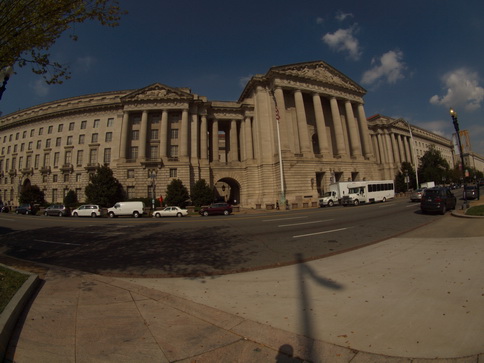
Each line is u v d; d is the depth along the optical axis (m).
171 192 38.88
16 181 54.53
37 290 4.89
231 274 6.00
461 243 7.61
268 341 3.08
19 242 11.71
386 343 2.94
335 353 2.80
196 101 45.91
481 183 71.38
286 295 4.51
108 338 3.19
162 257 7.98
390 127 73.25
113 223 19.42
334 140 51.38
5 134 59.25
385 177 70.06
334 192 35.16
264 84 45.53
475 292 4.14
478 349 2.73
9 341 3.10
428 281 4.76
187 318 3.71
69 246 10.40
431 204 15.95
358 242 9.09
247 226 14.73
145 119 44.66
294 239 10.16
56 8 6.96
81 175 48.00
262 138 43.75
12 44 7.13
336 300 4.18
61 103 53.69
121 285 5.20
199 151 47.59
